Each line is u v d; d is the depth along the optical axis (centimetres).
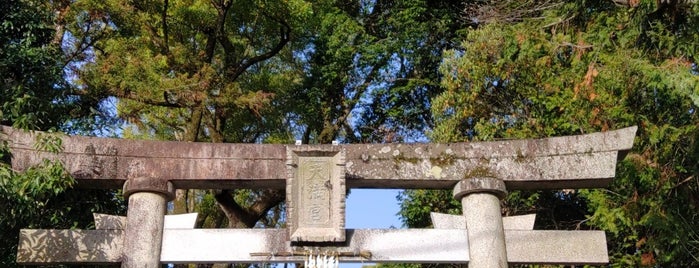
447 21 2002
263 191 1925
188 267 1773
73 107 1195
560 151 906
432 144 920
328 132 2000
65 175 844
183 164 891
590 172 889
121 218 874
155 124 1884
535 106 1469
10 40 1102
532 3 1628
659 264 1230
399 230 878
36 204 880
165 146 899
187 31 1844
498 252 862
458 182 903
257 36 1973
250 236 864
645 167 1167
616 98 1208
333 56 2014
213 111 1850
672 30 1037
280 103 1977
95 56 1655
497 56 1491
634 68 1048
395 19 2028
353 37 2031
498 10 1705
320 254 848
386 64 2028
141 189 867
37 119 956
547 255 880
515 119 1530
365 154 908
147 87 1573
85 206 1040
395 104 2080
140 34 1727
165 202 886
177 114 1848
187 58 1716
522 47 1182
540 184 910
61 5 1559
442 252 868
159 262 848
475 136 1570
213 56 1916
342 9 2147
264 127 1958
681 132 1119
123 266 838
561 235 893
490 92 1553
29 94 1016
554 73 1386
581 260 880
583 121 1291
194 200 1941
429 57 2034
